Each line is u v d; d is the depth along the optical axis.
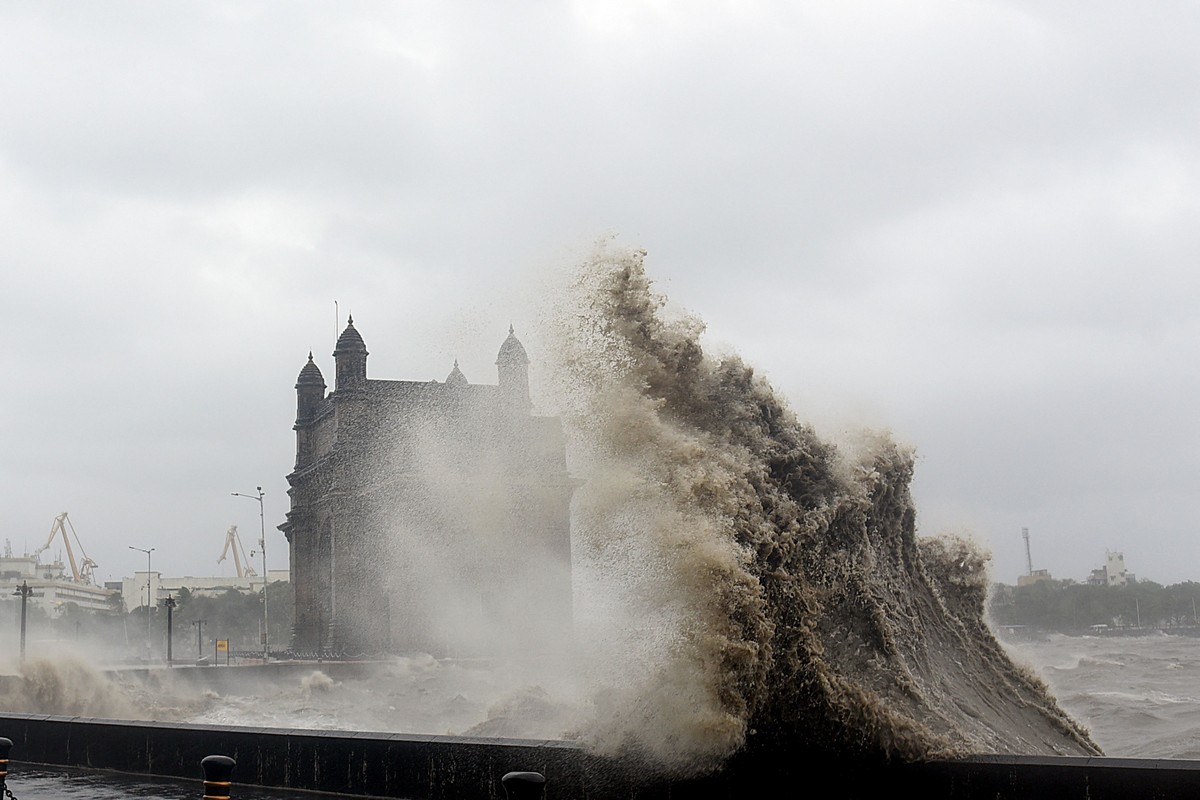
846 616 16.92
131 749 19.92
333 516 91.69
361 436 91.56
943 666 18.81
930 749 15.01
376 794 16.53
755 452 17.38
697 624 15.43
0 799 14.32
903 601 18.52
